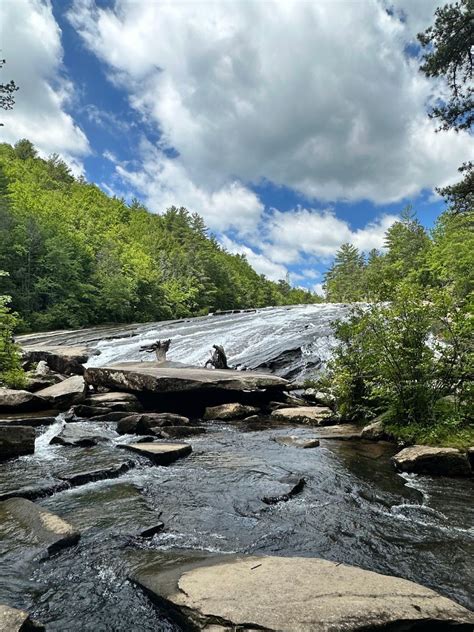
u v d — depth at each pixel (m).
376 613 2.80
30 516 4.52
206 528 4.60
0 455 6.81
